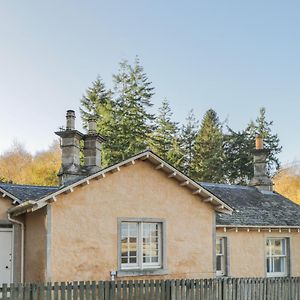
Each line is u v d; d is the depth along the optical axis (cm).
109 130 4925
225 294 1641
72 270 1669
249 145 5716
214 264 1933
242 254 2281
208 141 5644
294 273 2423
